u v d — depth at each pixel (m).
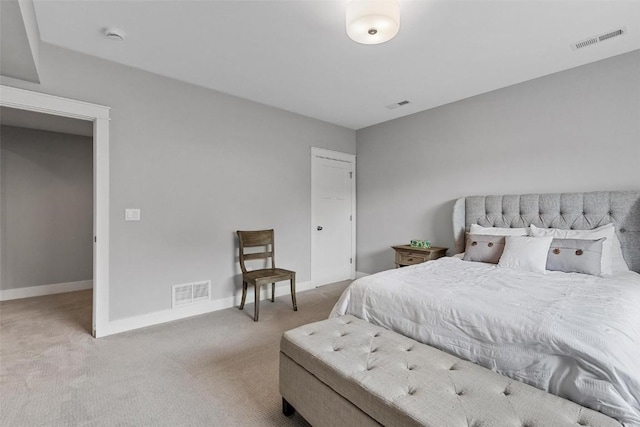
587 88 2.77
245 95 3.54
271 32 2.30
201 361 2.26
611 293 1.75
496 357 1.39
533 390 1.18
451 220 3.73
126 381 1.98
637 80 2.53
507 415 1.03
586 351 1.16
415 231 4.12
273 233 3.76
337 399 1.35
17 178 3.99
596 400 1.11
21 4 1.61
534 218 2.98
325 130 4.52
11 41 1.88
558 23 2.18
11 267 3.92
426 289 1.86
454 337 1.55
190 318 3.15
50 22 2.18
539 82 3.05
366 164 4.79
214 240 3.40
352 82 3.18
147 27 2.24
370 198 4.71
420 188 4.07
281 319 3.14
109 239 2.72
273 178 3.92
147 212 2.94
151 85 2.96
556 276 2.21
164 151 3.04
